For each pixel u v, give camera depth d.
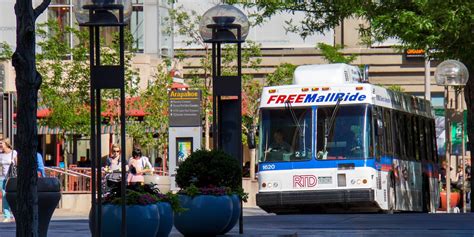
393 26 51.88
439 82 53.16
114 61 78.94
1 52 90.69
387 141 51.88
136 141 80.94
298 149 49.81
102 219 27.98
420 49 53.09
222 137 34.22
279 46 108.81
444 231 37.34
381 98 51.38
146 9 99.56
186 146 63.16
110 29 92.00
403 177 55.06
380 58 107.88
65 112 78.12
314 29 57.44
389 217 45.25
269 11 57.59
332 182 49.25
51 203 31.67
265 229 37.78
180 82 94.00
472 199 55.66
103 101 78.69
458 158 91.94
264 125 50.50
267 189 50.03
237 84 33.94
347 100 49.59
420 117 61.06
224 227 33.06
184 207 32.38
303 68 51.09
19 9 21.16
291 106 50.16
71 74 79.00
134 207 28.19
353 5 53.69
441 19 51.25
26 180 21.20
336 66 50.84
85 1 26.97
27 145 21.19
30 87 21.17
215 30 34.09
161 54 101.31
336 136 49.50
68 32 81.75
